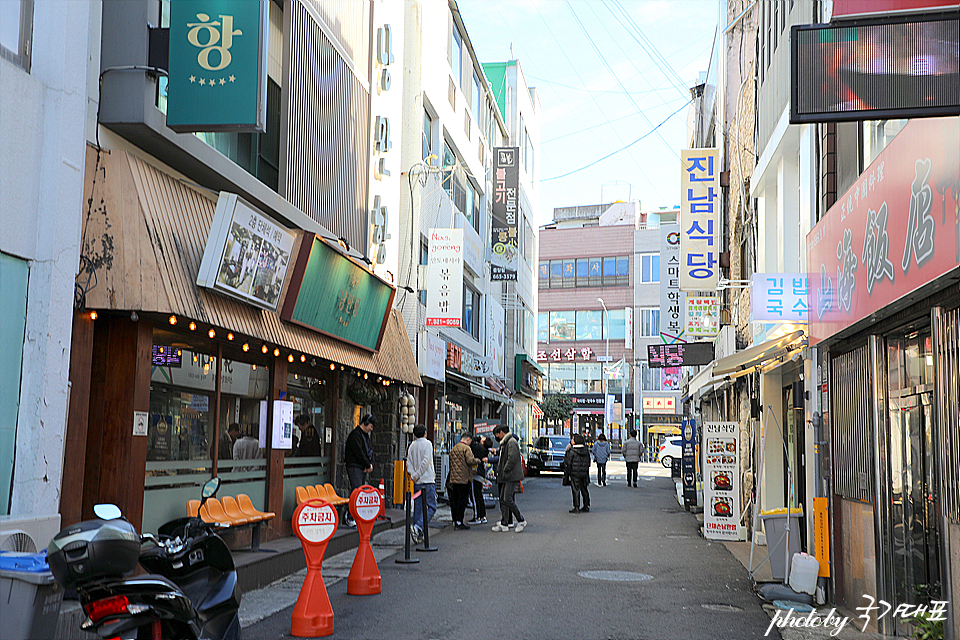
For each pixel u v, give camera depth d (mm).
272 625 7797
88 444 8156
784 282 10281
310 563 7578
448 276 20438
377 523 14945
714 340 23656
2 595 4137
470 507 21000
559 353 65312
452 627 7836
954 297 6145
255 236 9758
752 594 9711
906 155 6543
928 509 7102
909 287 6449
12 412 6715
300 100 12773
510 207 30344
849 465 8820
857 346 8570
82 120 7395
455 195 27094
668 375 61344
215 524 9328
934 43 5352
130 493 8109
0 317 6566
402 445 19109
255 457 11453
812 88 5461
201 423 9977
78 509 7672
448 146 26078
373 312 14938
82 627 4348
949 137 5609
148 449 8820
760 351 11086
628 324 63031
